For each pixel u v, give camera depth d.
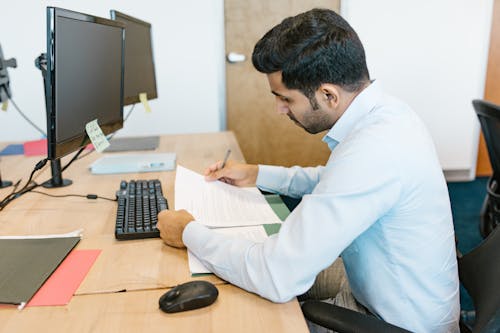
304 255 0.76
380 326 0.76
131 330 0.69
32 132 2.93
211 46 3.00
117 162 1.56
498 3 3.17
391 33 3.13
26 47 2.79
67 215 1.14
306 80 0.84
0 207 1.19
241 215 1.11
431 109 3.33
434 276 0.87
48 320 0.72
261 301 0.78
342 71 0.83
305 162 3.38
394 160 0.80
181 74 3.02
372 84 0.91
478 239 2.57
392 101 0.92
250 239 0.97
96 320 0.72
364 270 0.90
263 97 3.19
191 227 0.91
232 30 3.02
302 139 3.32
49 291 0.79
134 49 1.79
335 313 0.80
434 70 3.24
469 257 1.00
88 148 1.89
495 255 0.90
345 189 0.77
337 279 1.20
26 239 0.98
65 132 1.12
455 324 0.93
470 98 3.33
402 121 0.87
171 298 0.74
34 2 2.73
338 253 0.78
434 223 0.86
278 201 1.26
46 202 1.24
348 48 0.82
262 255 0.79
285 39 0.83
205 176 1.37
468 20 3.16
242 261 0.80
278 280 0.77
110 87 1.42
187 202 1.17
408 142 0.83
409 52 3.19
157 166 1.55
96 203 1.23
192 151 1.87
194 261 0.90
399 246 0.86
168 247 0.96
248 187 1.34
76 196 1.29
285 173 1.35
